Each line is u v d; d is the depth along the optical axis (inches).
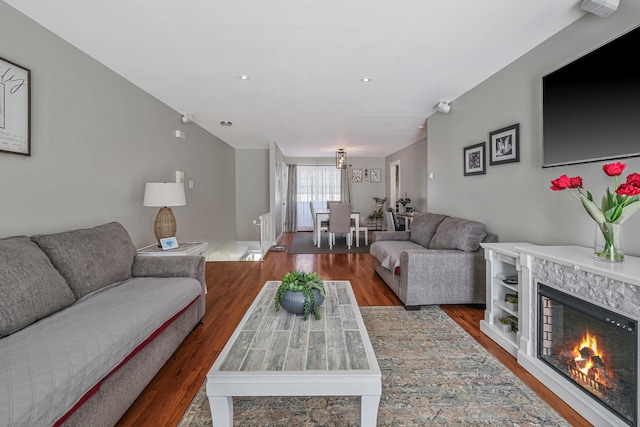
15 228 80.3
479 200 134.6
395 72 120.4
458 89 140.6
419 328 104.2
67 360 48.1
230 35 92.3
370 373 49.4
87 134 104.8
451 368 79.9
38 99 86.3
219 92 142.1
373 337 97.5
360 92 143.4
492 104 124.2
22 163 82.0
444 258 119.0
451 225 135.0
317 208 385.1
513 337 89.7
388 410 63.8
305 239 312.0
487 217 128.9
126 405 61.0
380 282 158.6
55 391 42.9
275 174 276.1
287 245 273.9
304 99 153.2
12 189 79.4
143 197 138.9
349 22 85.6
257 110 171.6
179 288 87.7
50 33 89.8
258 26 87.4
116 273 89.0
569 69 84.1
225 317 113.9
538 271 76.9
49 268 68.4
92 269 80.7
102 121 112.0
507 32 91.6
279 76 123.5
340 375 49.3
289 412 63.4
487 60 110.7
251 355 54.9
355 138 257.3
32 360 47.2
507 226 116.6
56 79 92.1
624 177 72.1
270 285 96.7
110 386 56.4
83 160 103.1
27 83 82.0
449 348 90.6
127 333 60.3
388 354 87.0
